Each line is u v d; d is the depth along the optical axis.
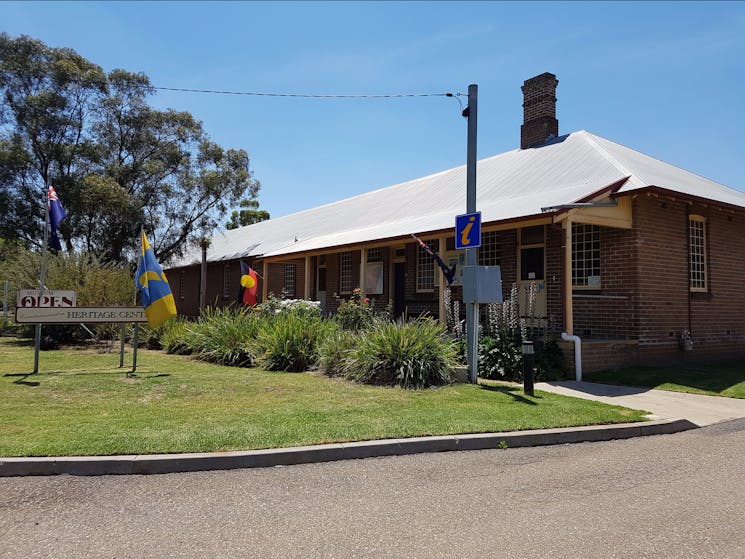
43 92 24.23
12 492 4.57
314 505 4.36
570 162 14.92
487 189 16.22
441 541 3.72
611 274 12.30
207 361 12.48
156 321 10.40
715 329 13.57
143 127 27.34
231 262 27.08
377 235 15.86
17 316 9.94
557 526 3.97
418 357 9.37
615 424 6.89
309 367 11.04
